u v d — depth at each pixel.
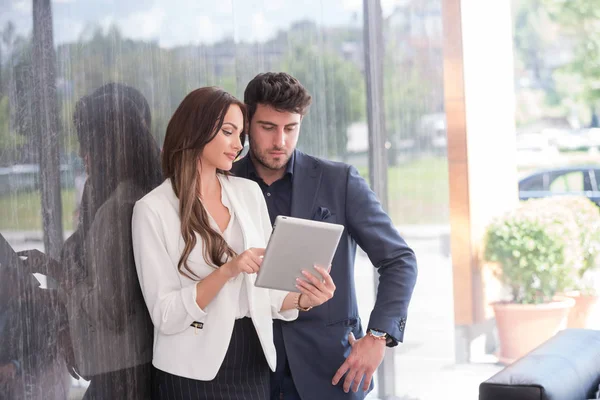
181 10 2.76
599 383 2.95
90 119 2.23
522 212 5.65
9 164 1.92
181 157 2.29
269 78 2.61
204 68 2.92
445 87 5.11
